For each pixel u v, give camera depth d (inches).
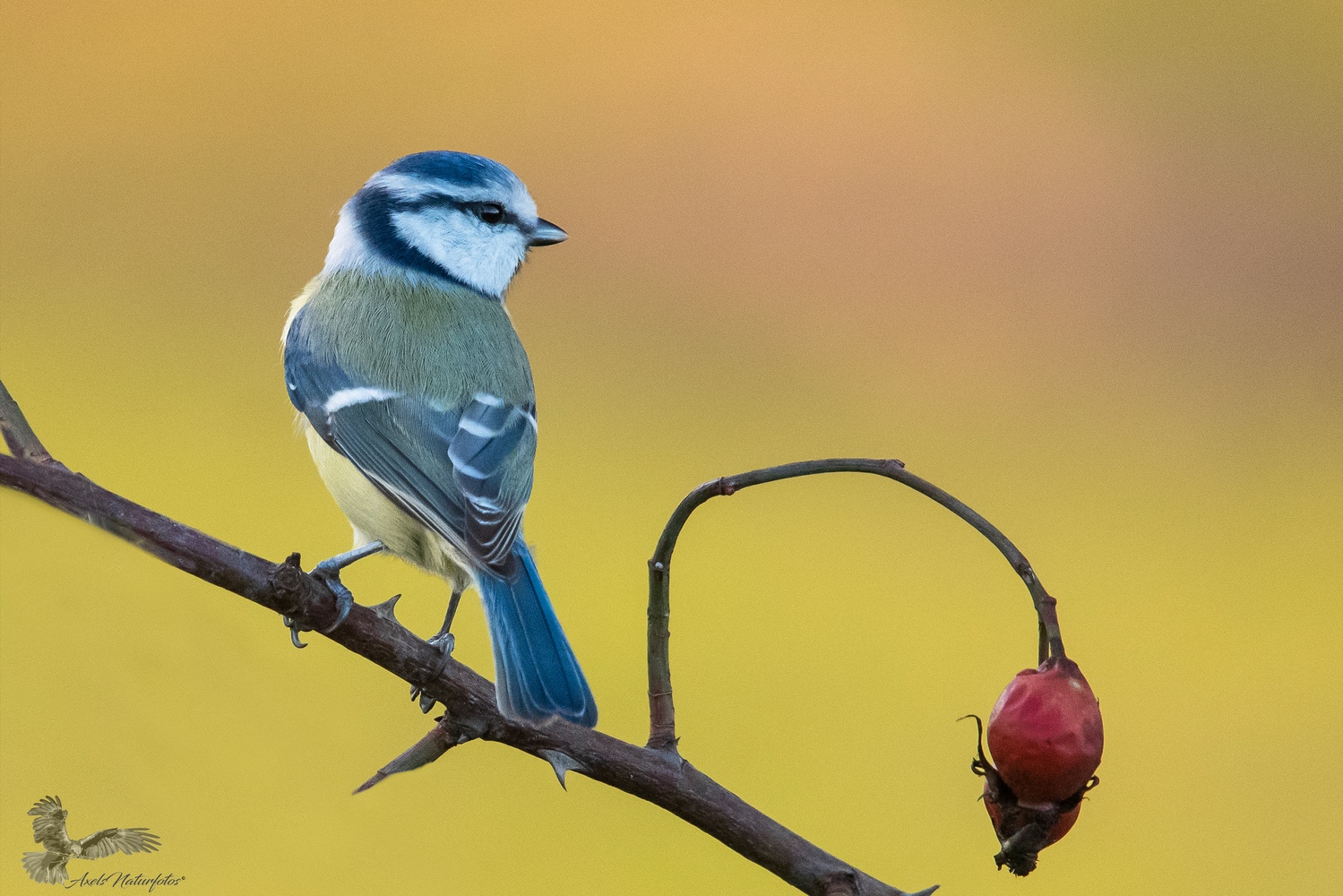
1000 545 153.4
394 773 164.6
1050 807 147.7
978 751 150.9
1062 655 151.0
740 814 162.9
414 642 164.1
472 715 165.6
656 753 165.0
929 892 157.2
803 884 160.2
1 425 154.4
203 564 156.4
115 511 153.3
